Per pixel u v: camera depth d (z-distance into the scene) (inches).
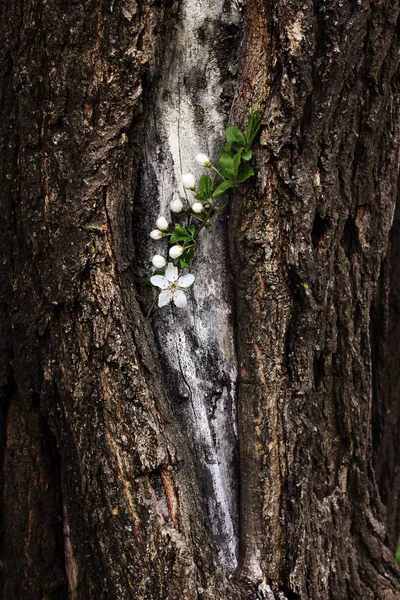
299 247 31.9
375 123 32.4
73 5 30.8
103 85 30.8
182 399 32.9
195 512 32.1
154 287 32.6
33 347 32.3
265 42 31.2
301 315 32.4
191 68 32.0
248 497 33.0
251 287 32.2
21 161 31.8
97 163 31.0
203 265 32.7
